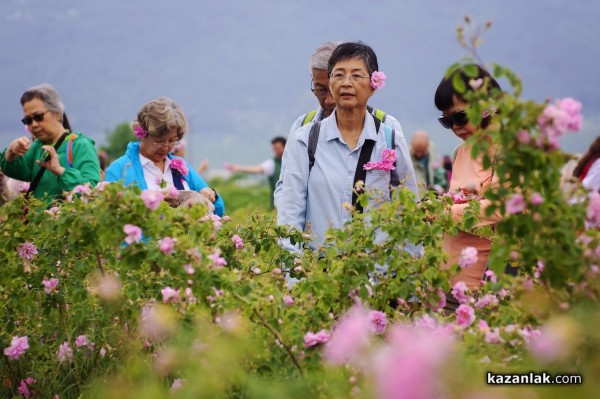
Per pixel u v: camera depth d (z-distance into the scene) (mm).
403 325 4945
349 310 5309
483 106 4488
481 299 5324
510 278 4805
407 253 5676
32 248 6152
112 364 5488
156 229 5238
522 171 4465
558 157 4367
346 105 6691
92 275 6125
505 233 4672
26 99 8133
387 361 3529
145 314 5395
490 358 4469
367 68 6711
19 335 6137
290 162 6922
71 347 5957
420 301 5668
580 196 4539
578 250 4434
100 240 5641
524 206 4449
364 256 5535
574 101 4375
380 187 6730
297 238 6430
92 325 5906
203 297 5070
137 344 5500
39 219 6027
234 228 6570
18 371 6125
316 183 6793
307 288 5395
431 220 5859
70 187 7797
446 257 5543
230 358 4555
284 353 4805
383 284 5656
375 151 6770
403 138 6902
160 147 7465
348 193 6719
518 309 4863
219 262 5133
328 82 7398
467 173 6293
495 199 4551
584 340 4121
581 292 4465
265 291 5164
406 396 3398
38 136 8219
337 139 6832
